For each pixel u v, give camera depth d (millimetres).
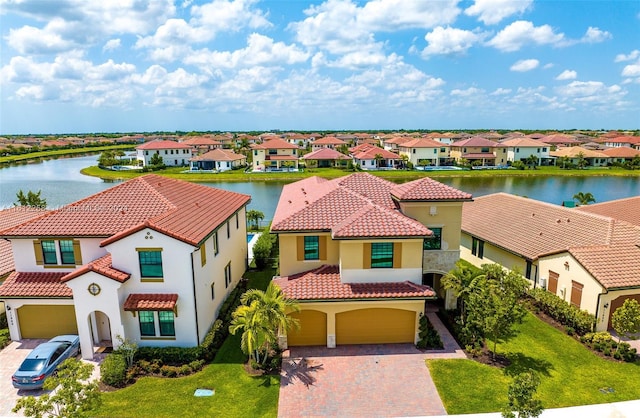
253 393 18234
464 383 18875
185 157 137875
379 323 22438
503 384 18781
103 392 18281
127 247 20672
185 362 20484
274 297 20250
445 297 26172
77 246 22797
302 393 18234
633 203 37156
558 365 20359
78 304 20375
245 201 33562
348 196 26328
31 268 23219
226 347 22203
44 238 22625
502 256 32125
